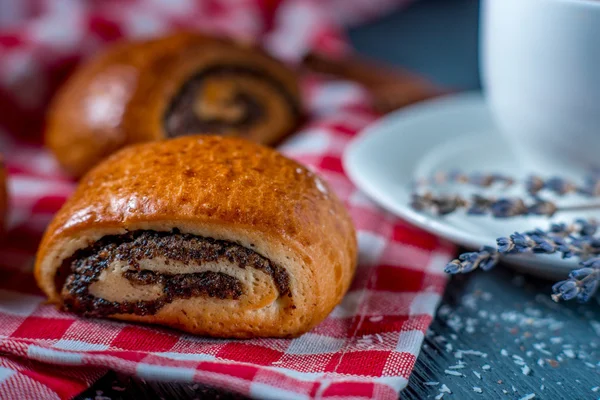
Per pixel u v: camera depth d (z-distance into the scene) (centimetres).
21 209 33
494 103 33
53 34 42
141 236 26
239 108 38
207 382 24
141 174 27
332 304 26
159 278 26
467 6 67
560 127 31
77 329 26
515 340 27
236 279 26
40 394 24
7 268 30
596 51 29
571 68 30
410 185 33
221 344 26
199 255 26
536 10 30
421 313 27
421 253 31
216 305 26
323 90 44
